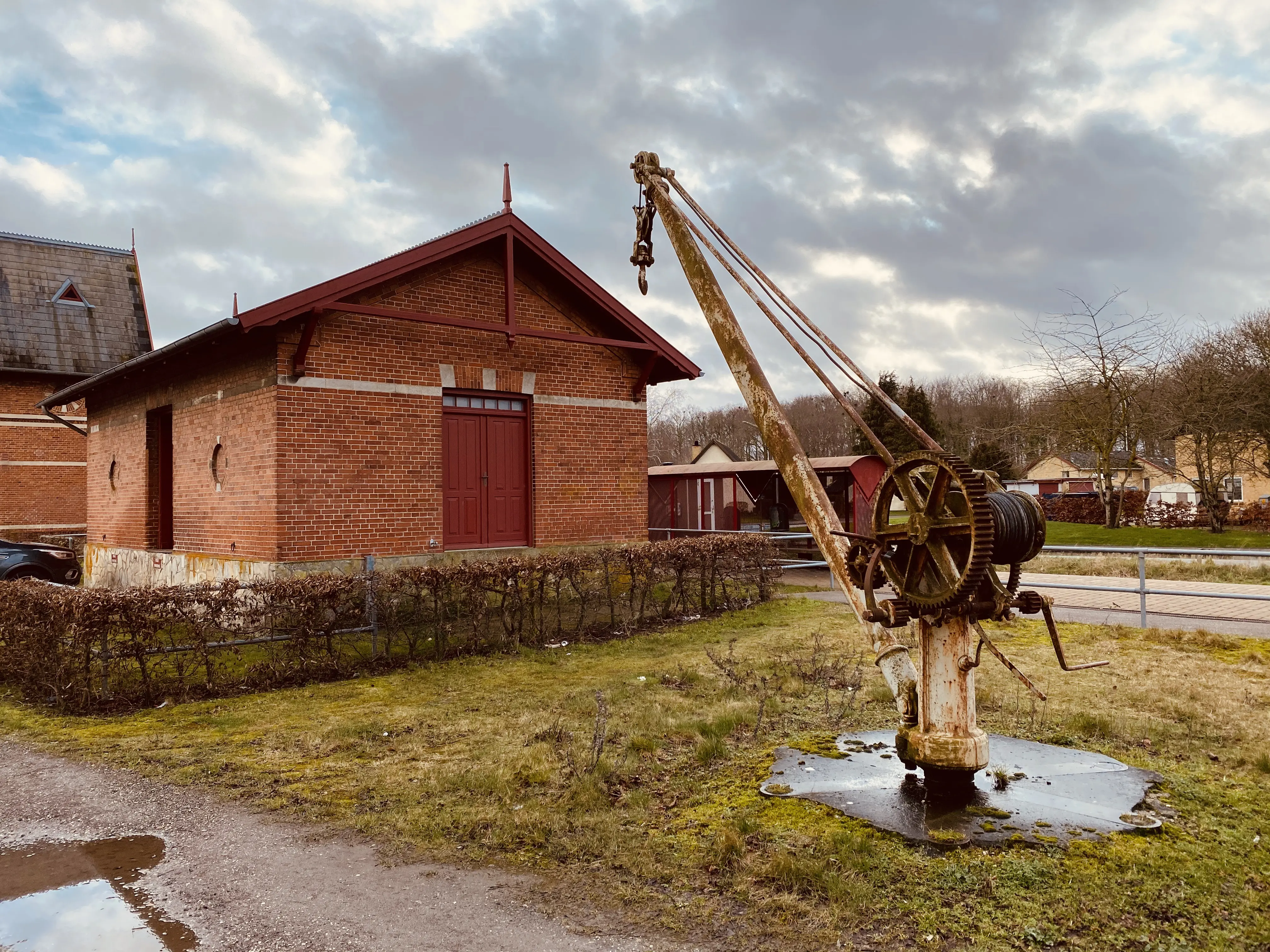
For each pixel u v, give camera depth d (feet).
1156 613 36.73
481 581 29.68
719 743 17.89
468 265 39.34
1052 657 26.63
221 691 24.66
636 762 17.11
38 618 24.38
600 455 43.65
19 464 79.61
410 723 20.80
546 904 11.63
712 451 167.12
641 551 34.60
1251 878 11.47
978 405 196.03
